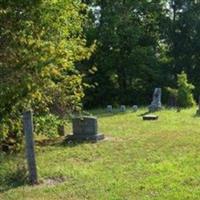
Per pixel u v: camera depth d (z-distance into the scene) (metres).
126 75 51.34
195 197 9.98
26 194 11.01
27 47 15.64
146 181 11.41
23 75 15.24
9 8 15.89
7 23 15.93
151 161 13.82
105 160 14.40
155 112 29.30
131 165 13.38
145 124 23.16
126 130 21.12
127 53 51.16
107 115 29.16
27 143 12.01
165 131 20.09
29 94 15.73
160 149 15.78
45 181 12.09
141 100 51.00
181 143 16.77
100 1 50.31
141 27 52.25
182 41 54.50
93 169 13.13
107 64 49.94
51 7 16.53
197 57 54.56
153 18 53.97
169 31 54.50
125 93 50.78
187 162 13.37
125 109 33.28
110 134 20.00
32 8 16.12
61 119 18.86
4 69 15.43
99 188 11.09
